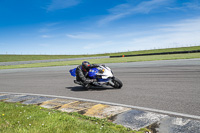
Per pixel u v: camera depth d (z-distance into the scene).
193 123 3.48
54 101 5.82
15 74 16.34
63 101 5.75
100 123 3.71
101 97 6.02
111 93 6.52
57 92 7.35
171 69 12.20
